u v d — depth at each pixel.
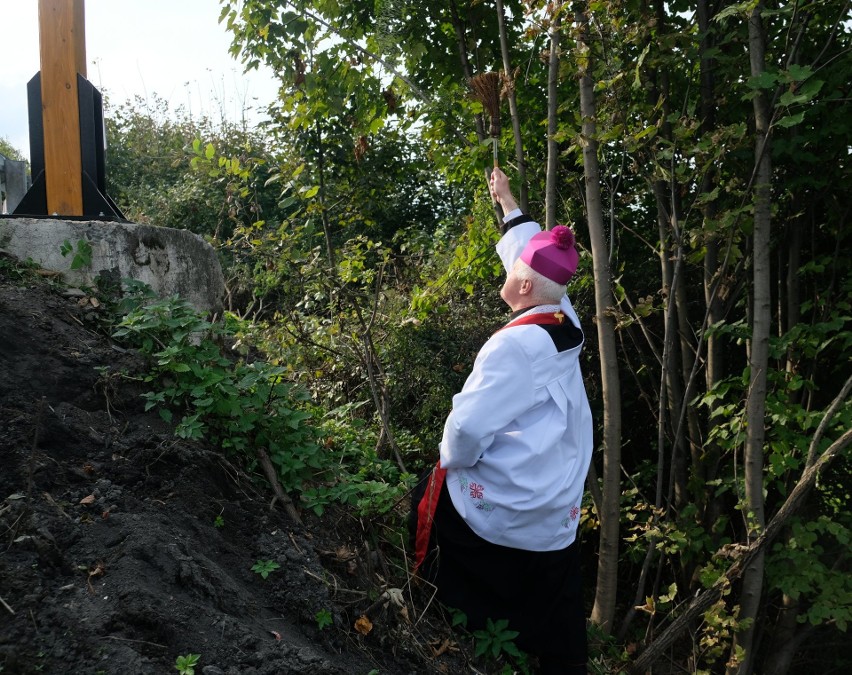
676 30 3.59
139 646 1.68
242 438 2.65
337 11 4.36
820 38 3.67
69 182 3.39
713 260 3.89
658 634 4.08
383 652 2.27
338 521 2.69
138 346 2.84
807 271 3.98
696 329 4.75
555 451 2.45
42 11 3.35
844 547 3.93
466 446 2.38
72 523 1.98
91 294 2.97
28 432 2.21
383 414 3.84
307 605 2.17
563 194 4.75
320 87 4.49
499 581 2.54
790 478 3.94
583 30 3.33
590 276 4.44
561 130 3.45
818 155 3.74
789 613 3.99
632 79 3.57
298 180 5.28
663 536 3.58
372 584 2.48
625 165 4.52
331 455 3.12
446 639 2.48
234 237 4.51
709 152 3.28
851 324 3.92
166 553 1.97
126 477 2.26
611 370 3.46
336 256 5.33
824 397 4.09
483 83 3.56
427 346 5.08
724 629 3.22
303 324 4.80
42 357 2.51
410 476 3.26
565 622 2.56
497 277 5.58
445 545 2.59
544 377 2.42
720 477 4.14
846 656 4.53
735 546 3.24
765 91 3.29
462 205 8.70
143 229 3.13
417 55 4.23
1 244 2.94
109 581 1.82
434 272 6.06
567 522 2.52
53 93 3.36
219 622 1.83
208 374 2.67
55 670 1.57
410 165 7.29
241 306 6.20
